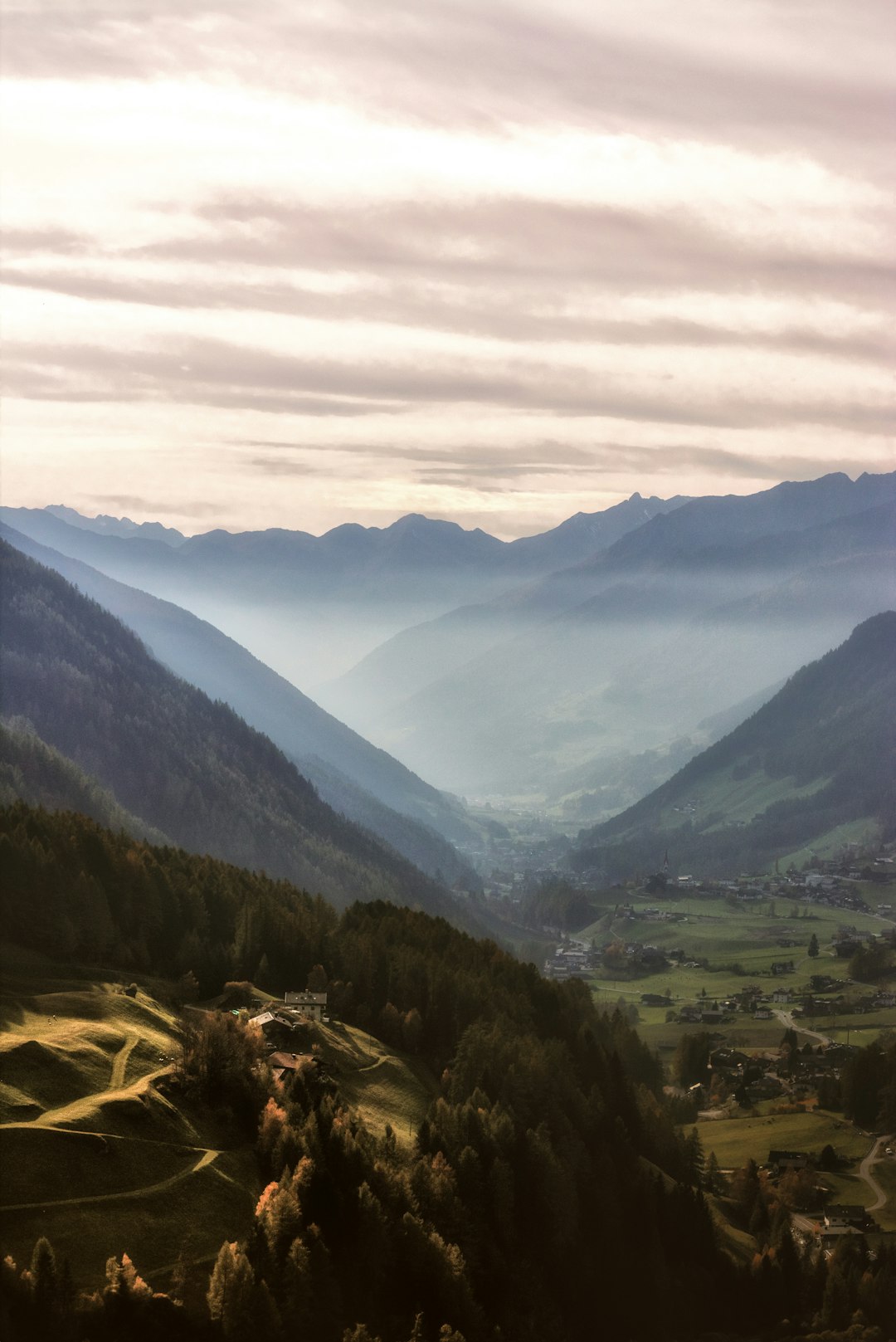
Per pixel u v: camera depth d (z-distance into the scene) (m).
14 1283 123.81
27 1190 139.75
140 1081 167.00
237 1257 133.38
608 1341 172.12
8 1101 152.50
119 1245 137.38
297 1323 135.88
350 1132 165.62
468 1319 149.38
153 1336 126.50
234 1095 170.62
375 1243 150.62
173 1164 153.00
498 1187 173.12
